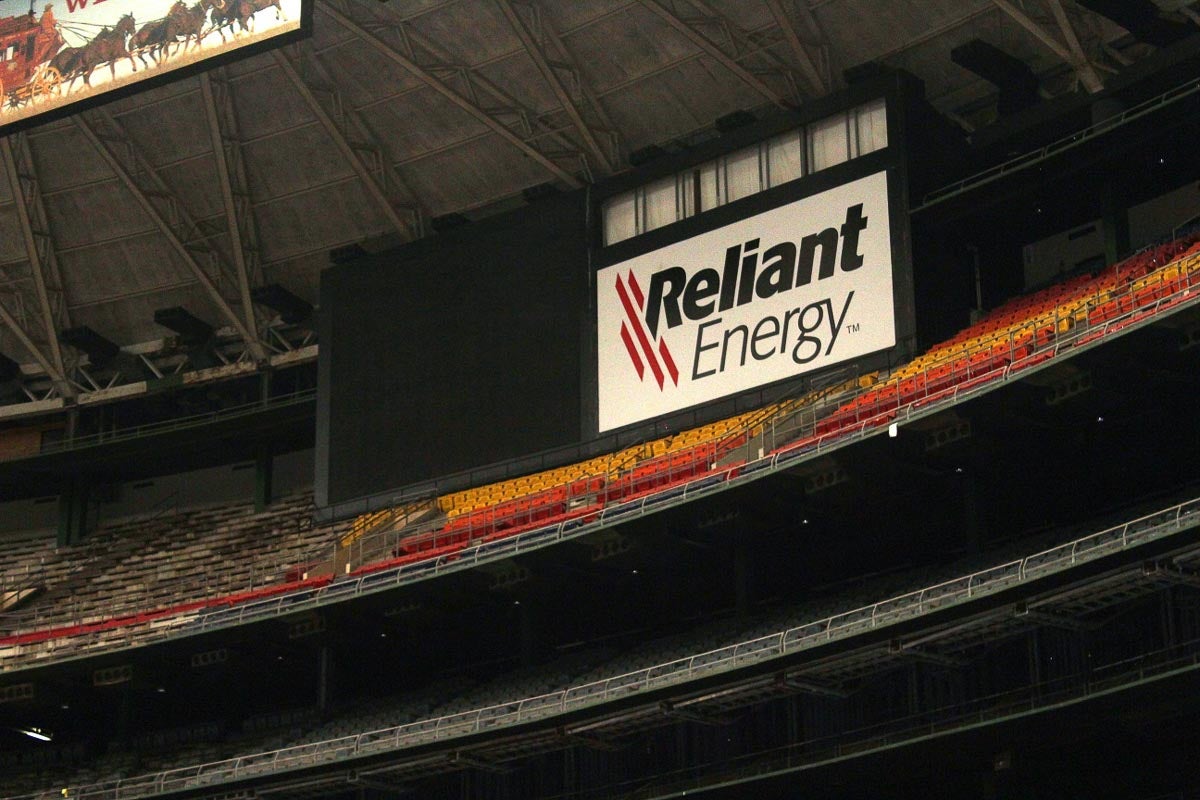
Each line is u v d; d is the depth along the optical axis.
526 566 42.91
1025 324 40.09
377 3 47.31
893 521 41.00
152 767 49.50
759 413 43.53
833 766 36.44
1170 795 34.41
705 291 45.50
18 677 48.91
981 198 42.75
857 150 44.44
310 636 46.31
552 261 48.25
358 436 49.75
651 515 40.56
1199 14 42.09
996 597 33.66
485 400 48.09
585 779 41.94
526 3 46.72
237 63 49.97
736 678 37.31
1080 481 39.22
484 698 44.00
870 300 42.94
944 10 44.62
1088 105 42.66
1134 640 34.78
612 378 46.28
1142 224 44.06
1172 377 35.56
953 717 36.62
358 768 42.28
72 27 44.50
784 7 44.81
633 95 48.41
